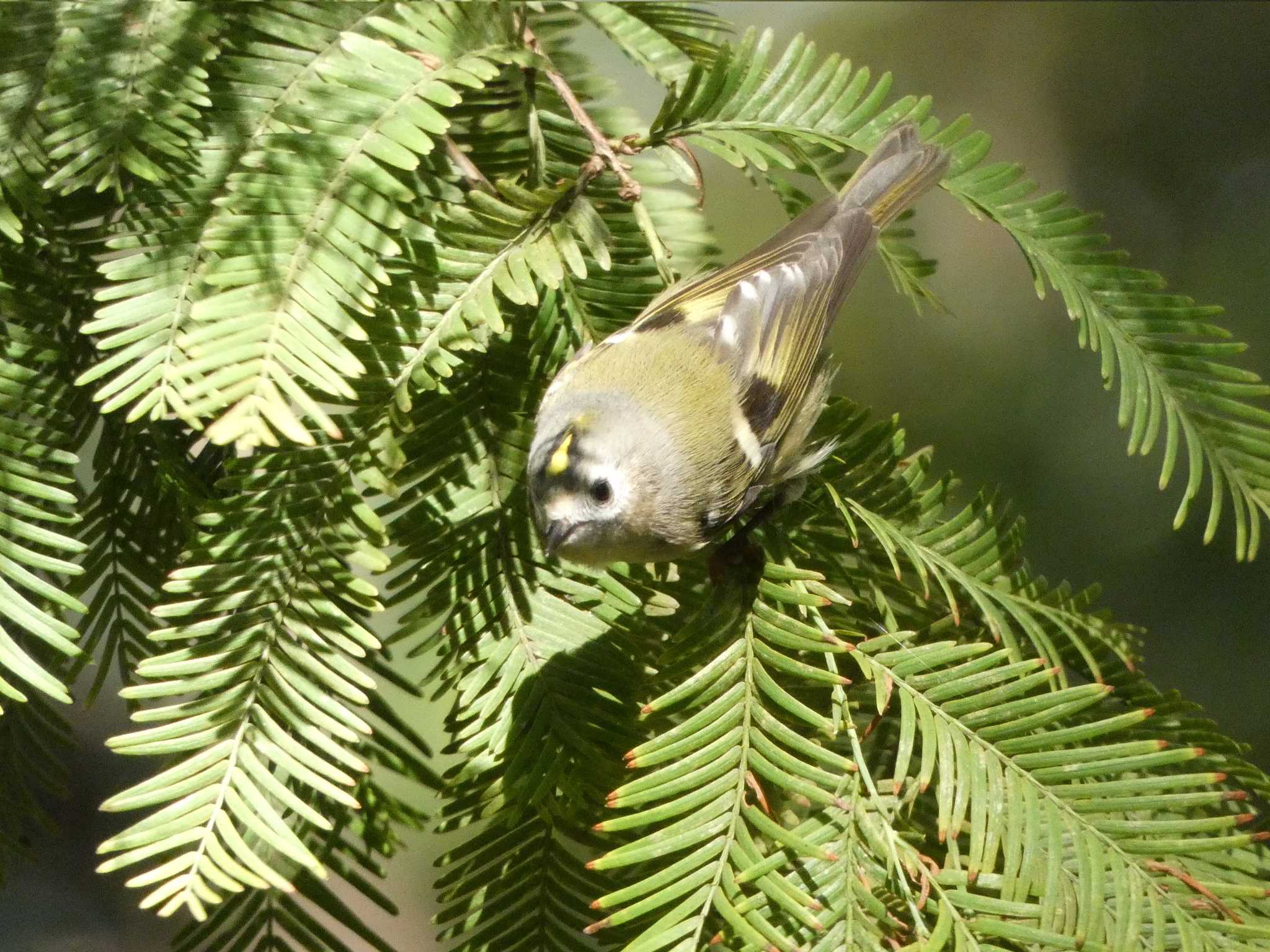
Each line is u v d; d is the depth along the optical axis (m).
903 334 3.59
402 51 2.21
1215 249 3.62
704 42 2.30
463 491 2.21
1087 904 2.17
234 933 2.20
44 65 2.21
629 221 2.24
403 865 3.26
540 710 2.19
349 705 2.20
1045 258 2.23
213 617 2.18
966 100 4.11
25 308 2.20
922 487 2.23
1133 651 2.22
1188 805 2.18
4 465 2.18
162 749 2.16
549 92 2.26
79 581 2.21
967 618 2.22
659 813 2.17
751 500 2.24
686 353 2.26
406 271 2.19
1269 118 3.79
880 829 2.17
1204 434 2.22
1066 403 3.36
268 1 2.21
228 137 2.20
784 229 2.29
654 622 2.21
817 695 2.20
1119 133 3.94
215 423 2.16
